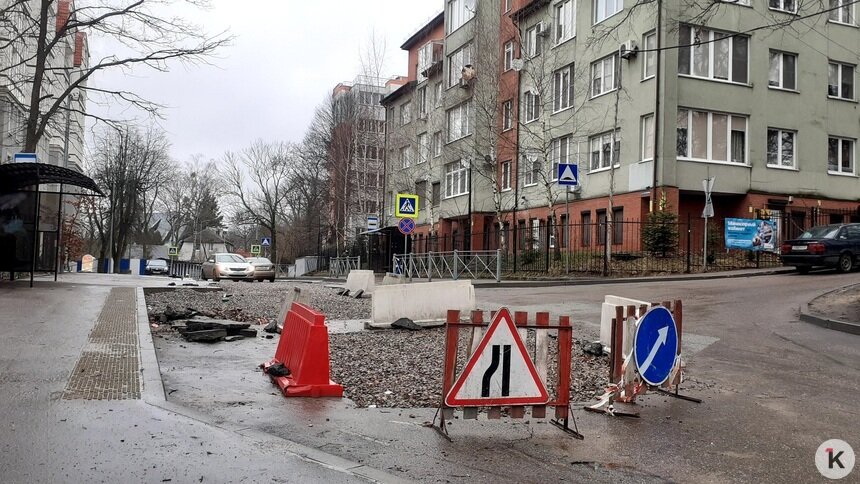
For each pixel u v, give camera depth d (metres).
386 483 4.13
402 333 10.82
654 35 24.47
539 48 31.28
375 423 5.68
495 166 29.59
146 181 61.28
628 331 6.36
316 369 6.58
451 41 38.78
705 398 6.95
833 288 16.48
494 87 30.69
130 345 7.82
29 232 15.40
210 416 5.51
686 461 4.93
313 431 5.36
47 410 5.11
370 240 42.25
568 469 4.70
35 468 3.98
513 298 17.17
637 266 22.91
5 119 31.17
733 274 21.34
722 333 11.00
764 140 25.80
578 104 28.62
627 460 4.93
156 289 17.02
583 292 18.11
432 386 7.09
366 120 45.59
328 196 52.19
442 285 11.83
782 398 6.95
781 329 11.28
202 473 4.09
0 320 9.39
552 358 9.09
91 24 21.09
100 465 4.10
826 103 27.28
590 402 6.73
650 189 24.22
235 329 10.02
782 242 23.16
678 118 24.39
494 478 4.45
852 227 21.73
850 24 27.86
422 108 45.84
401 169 46.00
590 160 28.05
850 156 28.11
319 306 15.12
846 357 9.05
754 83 25.58
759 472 4.71
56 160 46.69
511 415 5.50
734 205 25.77
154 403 5.52
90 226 72.00
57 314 10.27
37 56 22.05
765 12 25.50
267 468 4.26
